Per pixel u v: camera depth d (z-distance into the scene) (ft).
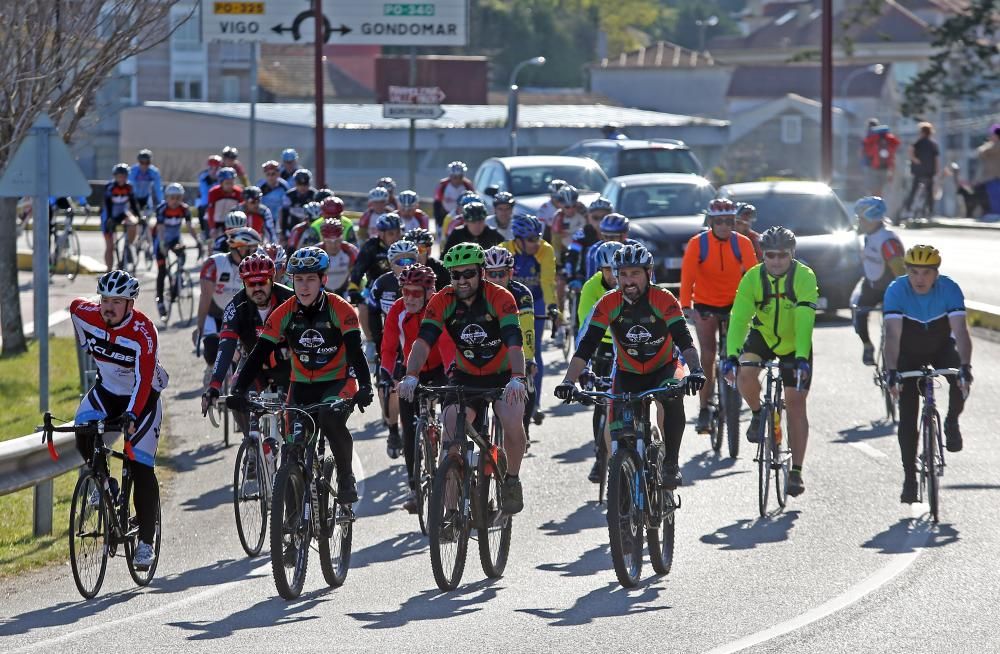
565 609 53.88
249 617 54.65
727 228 86.53
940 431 69.36
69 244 190.70
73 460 71.20
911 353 70.44
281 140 411.13
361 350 61.67
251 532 67.10
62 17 115.24
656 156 197.88
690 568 60.34
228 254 90.84
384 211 131.03
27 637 52.29
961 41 370.32
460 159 414.82
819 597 54.19
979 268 175.22
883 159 248.32
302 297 61.41
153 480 61.67
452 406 60.23
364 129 406.41
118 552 68.90
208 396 64.03
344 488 60.85
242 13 287.48
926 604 52.60
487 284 61.57
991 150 251.19
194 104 441.27
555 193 129.39
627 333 62.03
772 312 72.79
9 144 114.01
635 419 60.08
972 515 68.64
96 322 60.08
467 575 61.52
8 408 104.06
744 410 98.84
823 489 75.61
